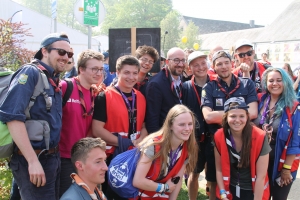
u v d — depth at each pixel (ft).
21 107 8.08
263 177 10.35
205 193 16.30
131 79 11.20
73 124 10.34
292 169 11.54
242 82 12.41
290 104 11.23
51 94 8.86
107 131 10.98
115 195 11.12
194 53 13.48
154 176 9.96
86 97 10.79
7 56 13.69
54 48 9.09
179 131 9.64
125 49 15.84
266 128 11.53
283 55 102.58
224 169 10.73
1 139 8.23
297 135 11.07
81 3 19.40
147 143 9.79
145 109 12.07
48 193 8.93
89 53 10.75
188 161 10.52
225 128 10.64
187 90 13.43
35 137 8.50
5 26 13.35
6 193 12.62
